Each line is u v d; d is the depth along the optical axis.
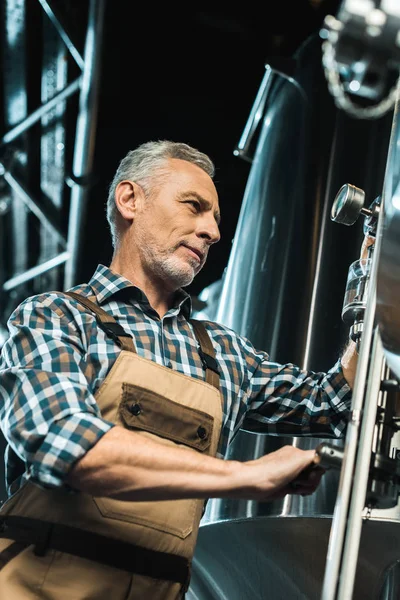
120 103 4.24
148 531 1.67
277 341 2.49
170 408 1.74
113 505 1.67
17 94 4.11
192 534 1.73
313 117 2.83
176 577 1.69
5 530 1.69
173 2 3.81
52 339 1.73
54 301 1.82
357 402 1.49
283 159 2.86
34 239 4.98
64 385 1.62
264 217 2.78
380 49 1.22
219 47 3.98
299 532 2.02
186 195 1.97
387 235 1.43
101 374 1.74
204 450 1.76
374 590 1.94
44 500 1.68
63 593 1.62
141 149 2.08
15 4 3.67
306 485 1.60
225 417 1.91
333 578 1.39
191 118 4.28
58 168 4.45
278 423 2.03
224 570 2.21
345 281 2.48
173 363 1.87
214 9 3.81
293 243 2.62
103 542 1.65
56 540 1.65
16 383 1.67
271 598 2.14
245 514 2.16
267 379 2.02
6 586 1.62
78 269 4.45
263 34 3.82
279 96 3.05
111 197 2.07
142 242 1.96
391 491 1.49
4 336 4.96
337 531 1.42
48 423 1.57
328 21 1.22
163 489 1.53
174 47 4.01
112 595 1.64
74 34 3.70
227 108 4.21
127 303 1.91
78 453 1.53
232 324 2.65
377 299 1.44
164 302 1.98
